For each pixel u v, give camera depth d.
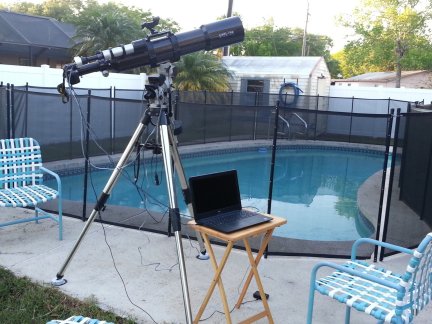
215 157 11.27
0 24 15.25
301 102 14.32
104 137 8.73
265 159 11.95
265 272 3.52
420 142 5.24
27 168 4.29
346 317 2.65
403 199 6.05
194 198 2.59
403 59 23.72
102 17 15.50
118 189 7.95
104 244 3.99
